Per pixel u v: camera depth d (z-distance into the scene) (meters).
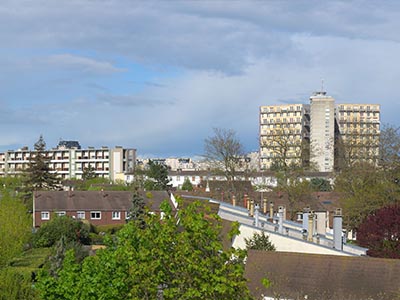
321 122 167.00
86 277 23.64
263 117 184.88
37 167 114.62
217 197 88.81
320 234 53.41
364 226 51.38
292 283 34.03
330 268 34.38
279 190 82.62
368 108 181.62
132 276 20.62
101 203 93.31
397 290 32.03
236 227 19.92
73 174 190.12
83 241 71.81
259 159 161.00
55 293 24.30
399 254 46.66
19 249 51.59
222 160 89.94
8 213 59.59
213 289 18.69
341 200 75.00
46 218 89.69
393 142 71.75
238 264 19.64
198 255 19.19
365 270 33.72
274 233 42.97
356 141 82.75
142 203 79.75
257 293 33.00
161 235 19.73
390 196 66.44
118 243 24.69
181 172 165.62
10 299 30.41
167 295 19.19
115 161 187.38
